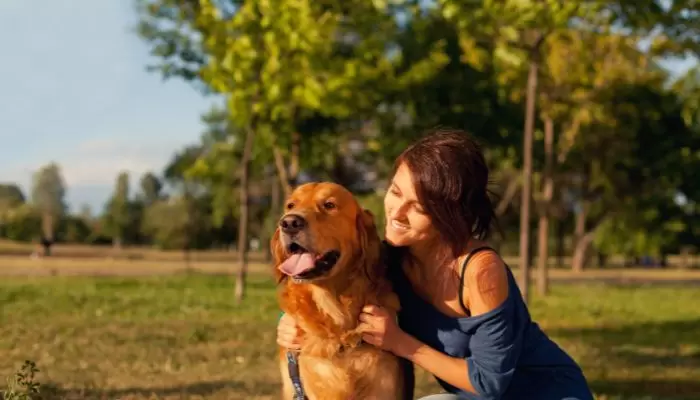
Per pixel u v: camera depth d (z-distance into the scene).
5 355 7.46
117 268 29.42
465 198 3.00
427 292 3.18
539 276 18.11
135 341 8.59
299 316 3.31
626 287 23.20
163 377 6.52
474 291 3.00
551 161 17.86
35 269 26.95
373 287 3.28
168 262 40.34
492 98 19.12
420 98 17.55
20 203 73.50
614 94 18.23
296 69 11.91
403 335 3.13
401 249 3.34
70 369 6.75
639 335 10.51
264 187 36.81
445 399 3.27
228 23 12.00
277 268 3.47
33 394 4.78
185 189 44.88
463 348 3.11
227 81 12.22
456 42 17.03
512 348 2.99
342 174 26.27
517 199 33.66
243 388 6.09
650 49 14.46
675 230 39.72
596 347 9.20
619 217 38.28
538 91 16.64
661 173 28.78
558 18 9.78
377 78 15.49
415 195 3.02
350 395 3.22
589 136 22.78
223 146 26.45
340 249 3.23
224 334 9.26
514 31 9.97
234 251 70.06
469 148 3.04
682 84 22.27
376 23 13.54
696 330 11.24
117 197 75.06
